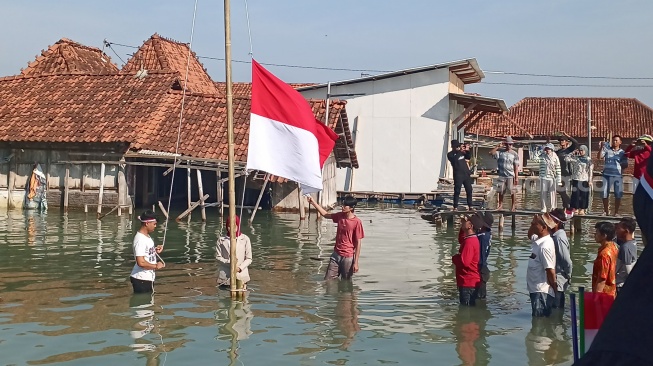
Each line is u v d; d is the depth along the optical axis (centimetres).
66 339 818
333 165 2672
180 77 2527
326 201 2506
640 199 313
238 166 2080
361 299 1052
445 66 2891
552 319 942
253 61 997
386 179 3003
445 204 2227
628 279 286
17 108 2380
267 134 997
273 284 1153
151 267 1049
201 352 777
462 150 1934
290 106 999
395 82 2977
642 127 4547
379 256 1461
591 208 2547
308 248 1553
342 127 2445
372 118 3009
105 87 2447
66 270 1235
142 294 1058
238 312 959
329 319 931
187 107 2378
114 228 1811
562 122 4712
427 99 2952
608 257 861
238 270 1083
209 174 2544
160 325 886
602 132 4566
